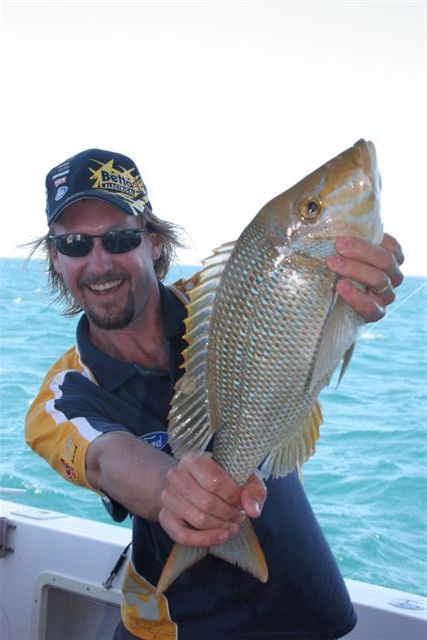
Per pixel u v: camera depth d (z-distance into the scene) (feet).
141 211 8.40
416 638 9.64
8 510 12.54
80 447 7.32
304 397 5.44
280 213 5.41
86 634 11.52
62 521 12.06
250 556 6.44
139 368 8.21
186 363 5.86
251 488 5.71
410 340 76.74
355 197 5.26
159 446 7.97
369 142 5.41
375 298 5.31
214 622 8.34
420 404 47.26
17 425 40.37
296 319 5.35
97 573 11.20
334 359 5.30
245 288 5.51
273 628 8.41
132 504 6.76
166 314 8.36
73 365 8.50
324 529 26.16
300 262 5.32
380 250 5.15
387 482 31.19
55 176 8.43
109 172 8.34
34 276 128.88
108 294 8.12
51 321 80.84
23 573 11.85
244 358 5.55
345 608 8.72
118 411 8.06
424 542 25.41
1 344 66.03
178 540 5.73
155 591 8.48
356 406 46.85
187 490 5.67
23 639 11.84
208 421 5.85
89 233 8.06
